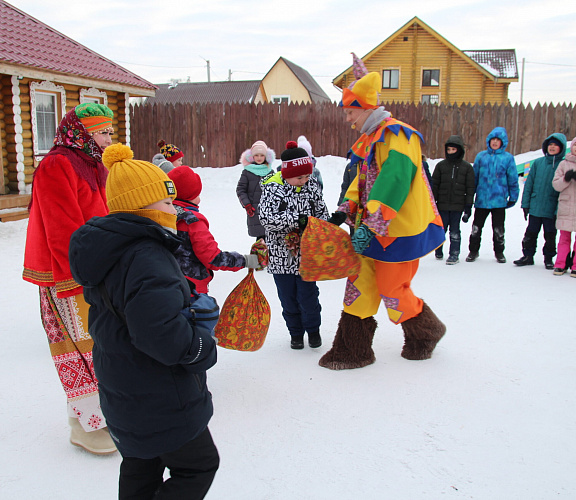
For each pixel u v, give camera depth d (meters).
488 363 3.55
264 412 2.99
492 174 6.40
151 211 1.81
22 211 8.90
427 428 2.78
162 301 1.62
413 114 15.05
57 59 10.34
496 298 5.00
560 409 2.94
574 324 4.25
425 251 3.32
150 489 1.94
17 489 2.35
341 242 3.24
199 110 15.30
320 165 14.51
